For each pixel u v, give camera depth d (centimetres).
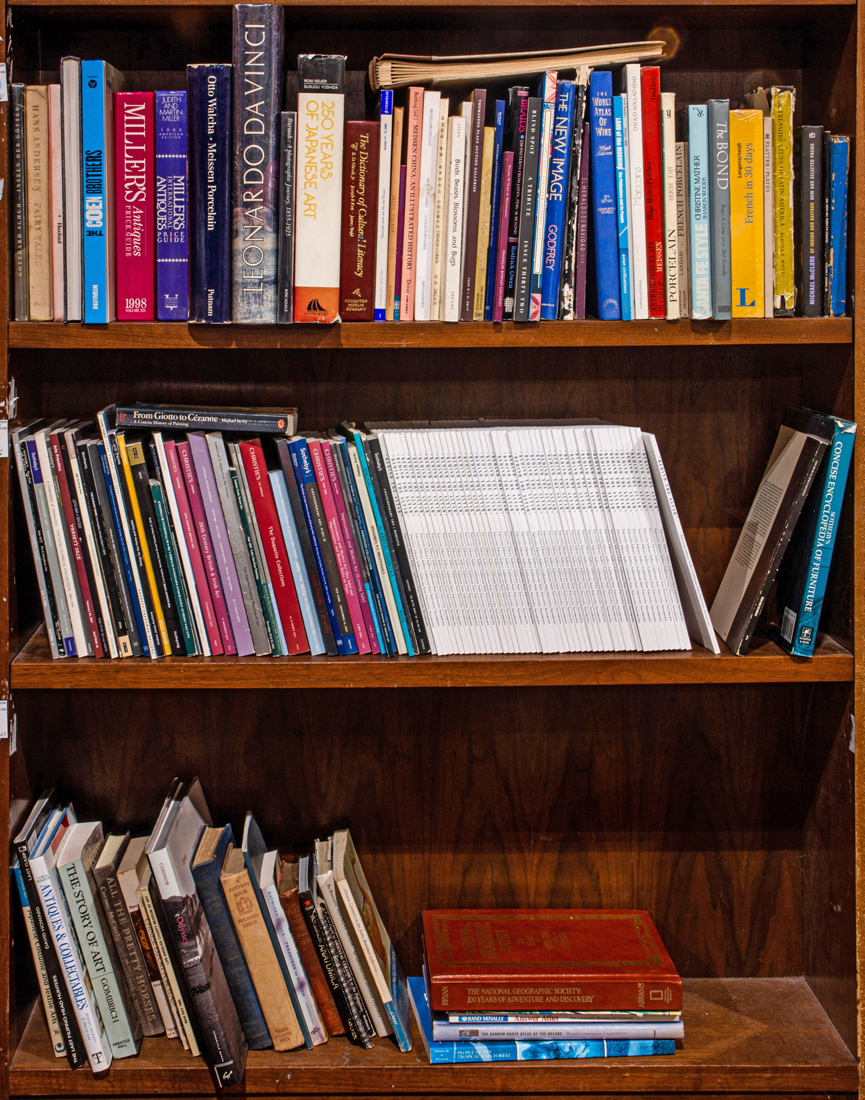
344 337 114
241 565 119
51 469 116
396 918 146
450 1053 121
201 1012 116
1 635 116
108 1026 121
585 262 116
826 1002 133
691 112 113
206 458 117
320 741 142
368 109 131
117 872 122
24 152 112
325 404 138
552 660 118
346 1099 122
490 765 143
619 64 114
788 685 143
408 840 144
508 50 131
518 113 111
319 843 136
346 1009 124
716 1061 122
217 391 137
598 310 116
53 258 114
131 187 113
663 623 121
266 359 137
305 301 113
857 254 114
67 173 111
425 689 142
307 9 116
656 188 114
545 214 114
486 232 114
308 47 130
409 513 119
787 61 133
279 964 123
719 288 115
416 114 111
